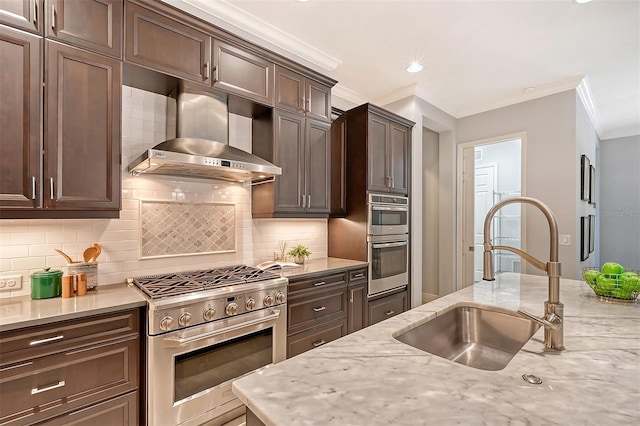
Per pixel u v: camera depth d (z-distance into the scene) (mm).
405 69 3227
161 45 1971
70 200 1653
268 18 2420
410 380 789
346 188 3312
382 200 3281
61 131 1632
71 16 1668
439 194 4562
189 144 2059
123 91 2133
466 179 4402
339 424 612
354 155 3273
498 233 5270
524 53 2906
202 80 2141
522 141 3869
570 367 874
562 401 701
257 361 2068
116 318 1579
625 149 5398
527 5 2244
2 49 1485
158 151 1784
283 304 2219
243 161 2156
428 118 3959
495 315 1469
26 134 1538
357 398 706
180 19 2045
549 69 3219
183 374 1734
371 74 3344
